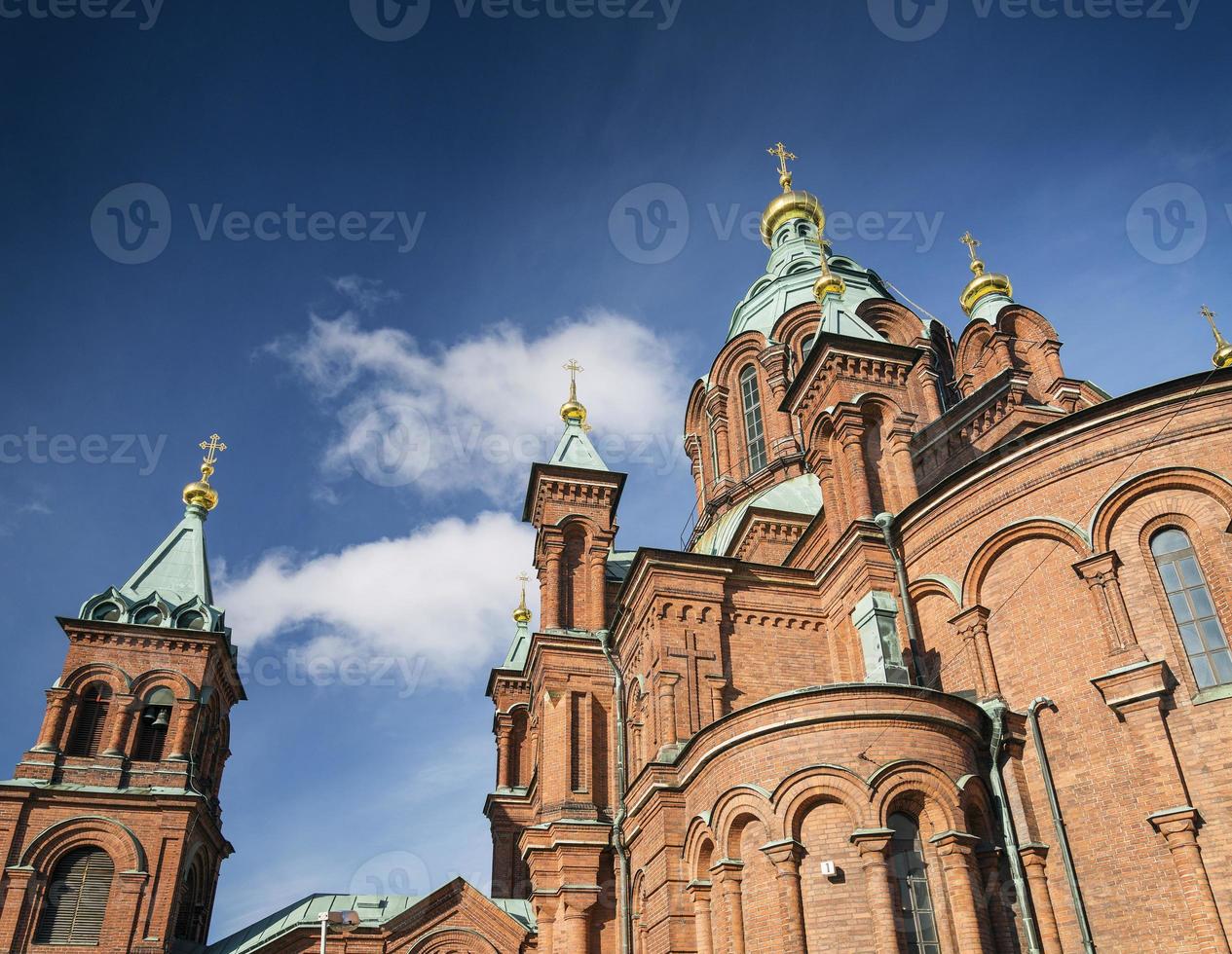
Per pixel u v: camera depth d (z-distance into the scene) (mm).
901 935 20578
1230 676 21047
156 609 40219
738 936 22609
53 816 34938
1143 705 21359
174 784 36688
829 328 33062
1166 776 20609
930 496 27234
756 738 23531
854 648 29125
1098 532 23453
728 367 53062
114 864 34812
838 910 21094
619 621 35594
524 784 50594
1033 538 24828
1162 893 20234
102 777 36156
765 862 22750
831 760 22359
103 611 39656
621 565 42562
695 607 31078
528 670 40281
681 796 26938
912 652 26781
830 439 32125
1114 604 22609
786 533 38719
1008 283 50344
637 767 32469
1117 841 21250
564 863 32406
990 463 25891
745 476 50125
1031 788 23109
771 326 52000
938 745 22594
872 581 28094
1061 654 23469
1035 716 23453
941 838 21484
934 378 47125
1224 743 20406
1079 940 21141
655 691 30188
